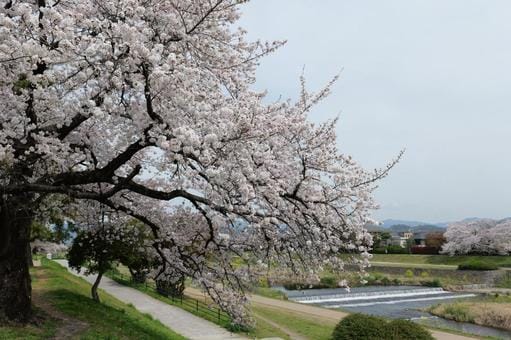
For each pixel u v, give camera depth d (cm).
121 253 1706
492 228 7106
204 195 980
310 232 891
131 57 759
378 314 3469
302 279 985
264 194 821
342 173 892
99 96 852
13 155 817
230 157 793
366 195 882
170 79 749
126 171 1149
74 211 1353
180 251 1154
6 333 953
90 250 1720
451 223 7756
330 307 3694
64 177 932
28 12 696
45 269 2508
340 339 1789
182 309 2283
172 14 854
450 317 3372
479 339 2361
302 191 887
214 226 1023
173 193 900
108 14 838
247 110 833
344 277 938
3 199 856
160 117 802
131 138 919
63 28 726
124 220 1411
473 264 5878
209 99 875
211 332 1819
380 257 7556
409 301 4222
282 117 891
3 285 1033
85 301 1547
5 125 793
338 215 886
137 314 1873
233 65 988
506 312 3212
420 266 6344
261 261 988
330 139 923
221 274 1126
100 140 1016
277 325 2262
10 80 775
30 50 674
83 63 776
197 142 703
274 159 890
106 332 1184
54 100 805
